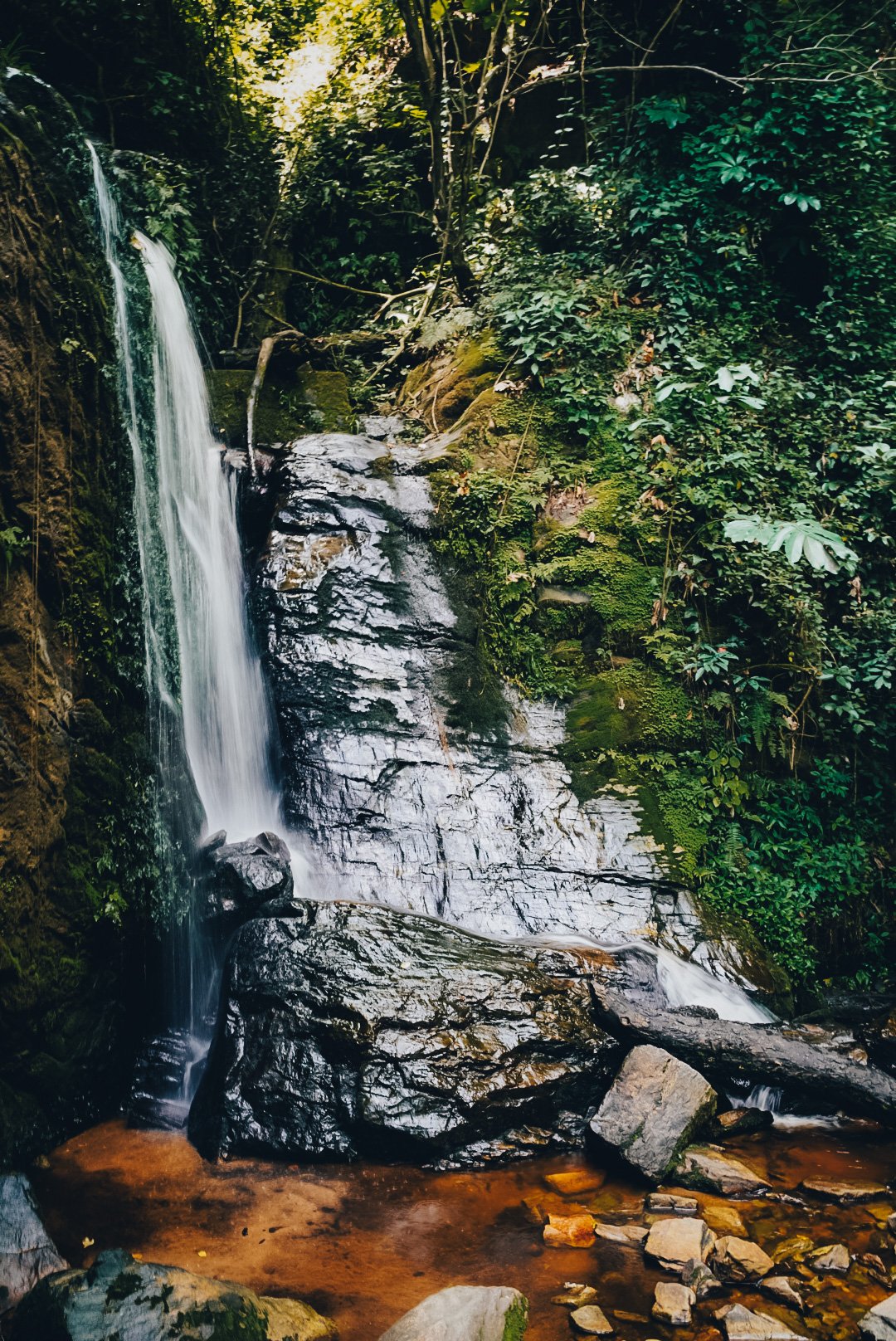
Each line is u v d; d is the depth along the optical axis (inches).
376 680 269.7
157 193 321.1
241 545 301.9
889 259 350.9
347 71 460.8
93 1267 128.8
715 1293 138.1
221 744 266.5
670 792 271.4
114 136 355.3
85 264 217.8
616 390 326.6
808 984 259.6
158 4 391.5
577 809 264.8
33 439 187.0
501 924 237.9
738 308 349.7
